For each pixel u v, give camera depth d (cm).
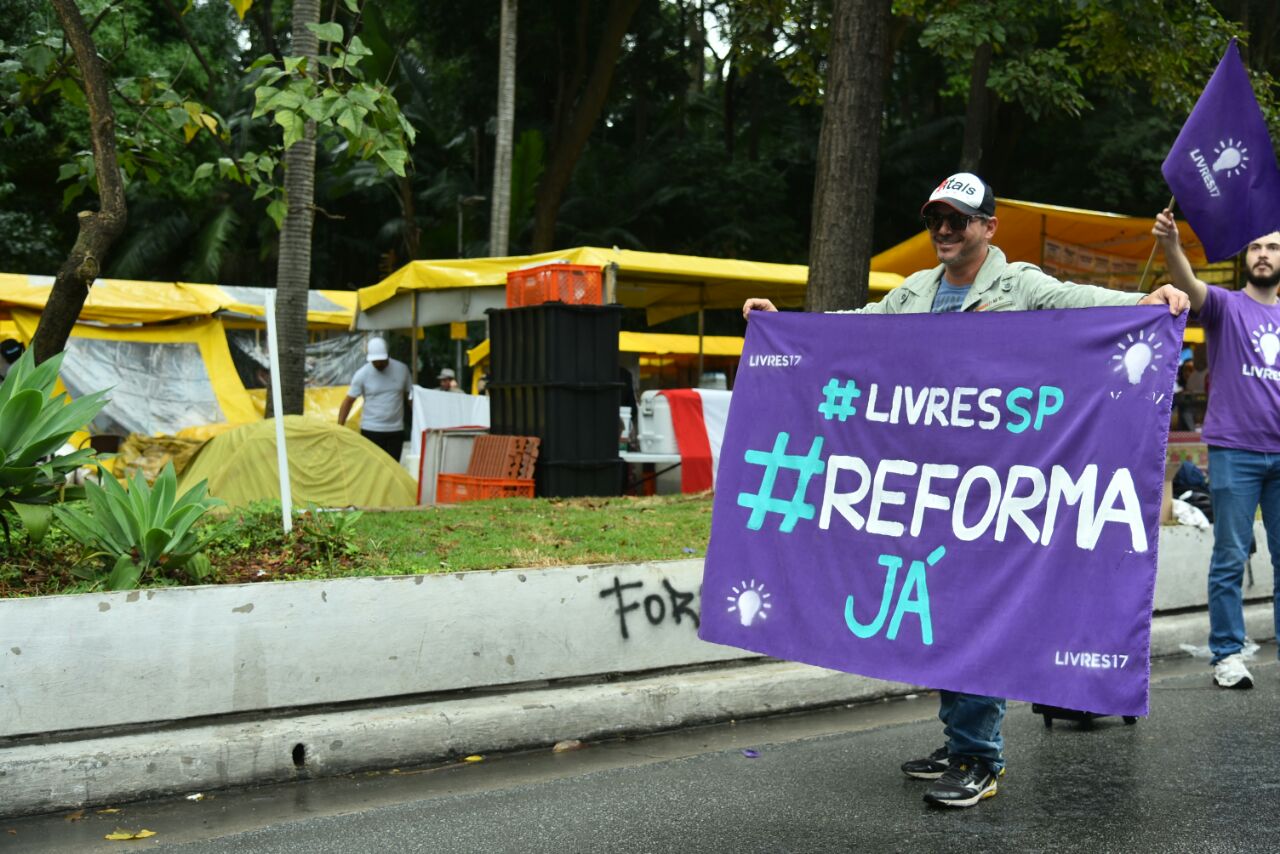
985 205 443
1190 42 1414
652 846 409
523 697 566
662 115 4106
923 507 430
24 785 450
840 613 443
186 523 588
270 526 697
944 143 3647
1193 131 556
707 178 3669
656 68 3628
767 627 461
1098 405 399
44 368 613
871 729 579
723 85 4409
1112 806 446
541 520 839
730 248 3644
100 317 1827
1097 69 1525
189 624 514
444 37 3372
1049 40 2488
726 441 484
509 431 1067
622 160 3853
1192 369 1823
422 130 3400
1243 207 564
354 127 613
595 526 820
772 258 3728
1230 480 643
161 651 508
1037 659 397
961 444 426
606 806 456
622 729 571
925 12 1548
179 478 1060
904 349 445
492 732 540
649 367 2495
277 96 613
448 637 568
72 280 659
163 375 1869
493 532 785
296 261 1390
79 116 2962
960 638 414
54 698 488
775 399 475
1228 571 655
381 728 516
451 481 1083
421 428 1344
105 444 1357
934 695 666
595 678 607
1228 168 559
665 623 628
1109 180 3056
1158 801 452
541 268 1048
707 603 477
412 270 1462
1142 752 523
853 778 490
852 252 941
